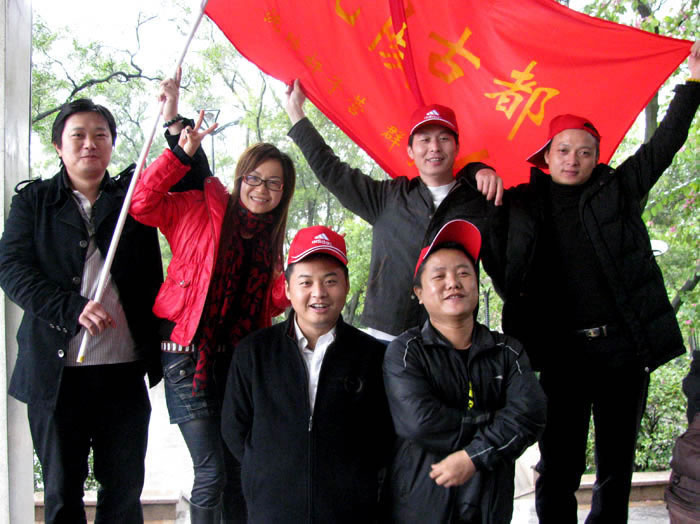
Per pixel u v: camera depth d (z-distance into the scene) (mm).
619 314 2703
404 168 3410
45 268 2527
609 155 3293
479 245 2287
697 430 2871
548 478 2826
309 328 2301
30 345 2486
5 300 2953
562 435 2791
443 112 2877
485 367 2209
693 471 2793
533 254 2754
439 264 2221
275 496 2137
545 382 2820
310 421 2176
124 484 2643
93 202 2660
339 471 2154
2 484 2926
